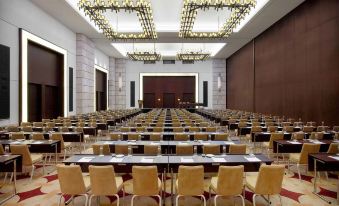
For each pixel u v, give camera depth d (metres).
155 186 4.98
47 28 15.95
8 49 12.04
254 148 10.43
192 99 35.00
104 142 7.94
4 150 7.94
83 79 21.09
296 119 15.47
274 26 18.47
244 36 21.97
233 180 4.99
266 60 20.09
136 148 7.57
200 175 4.97
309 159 6.53
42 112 16.47
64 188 5.11
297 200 6.11
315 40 13.45
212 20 19.22
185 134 9.20
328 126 11.94
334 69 11.94
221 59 33.09
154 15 17.91
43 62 16.36
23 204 5.85
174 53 31.69
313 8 13.57
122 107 33.56
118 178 5.75
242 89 26.59
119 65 33.38
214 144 7.48
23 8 13.38
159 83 35.06
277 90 18.14
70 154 10.42
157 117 17.62
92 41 23.39
